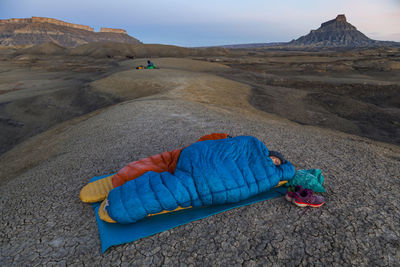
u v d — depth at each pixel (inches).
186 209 125.1
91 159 203.9
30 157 276.5
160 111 384.2
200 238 109.3
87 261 99.0
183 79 949.8
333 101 768.9
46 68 1999.3
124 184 115.4
